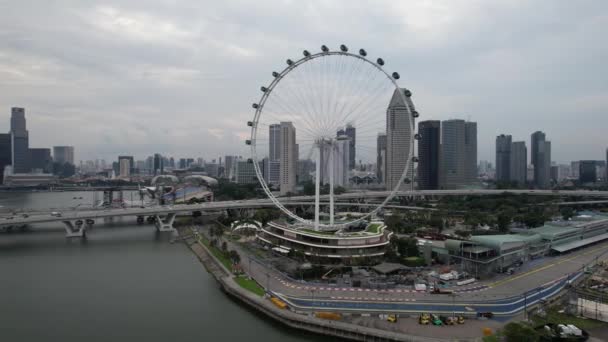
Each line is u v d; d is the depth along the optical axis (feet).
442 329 444.55
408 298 538.06
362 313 491.72
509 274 651.66
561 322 463.01
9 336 473.26
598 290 566.36
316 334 466.70
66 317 529.86
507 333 397.80
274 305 527.81
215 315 532.73
